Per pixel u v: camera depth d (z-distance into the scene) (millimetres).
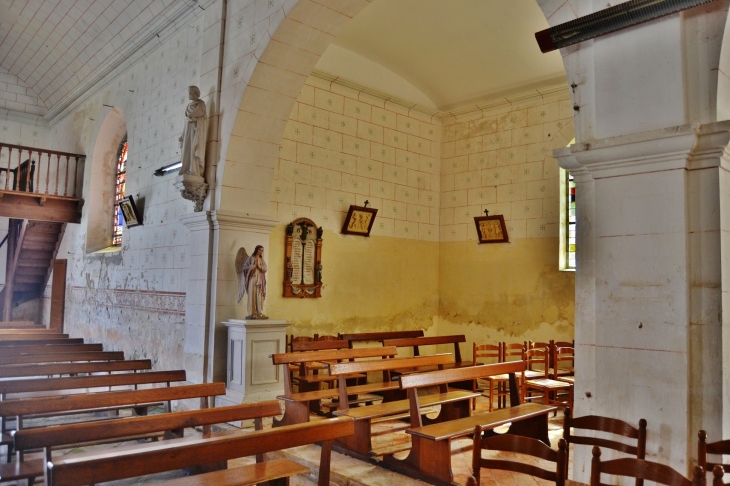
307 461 5141
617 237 3877
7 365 6473
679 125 3578
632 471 2684
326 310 9297
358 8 6664
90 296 11578
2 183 13922
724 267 3561
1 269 15070
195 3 8344
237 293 7320
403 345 8539
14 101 14312
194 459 2926
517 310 9867
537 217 9727
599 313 3934
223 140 7309
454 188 10930
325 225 9344
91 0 10070
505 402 7570
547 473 2844
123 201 9953
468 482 2381
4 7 11641
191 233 7668
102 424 3480
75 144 13227
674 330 3604
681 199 3611
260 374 6871
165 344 8500
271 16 6801
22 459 4277
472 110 10664
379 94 10094
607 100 3914
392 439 5914
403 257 10461
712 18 3559
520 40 8703
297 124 9047
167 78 9297
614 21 3785
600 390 3895
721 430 3445
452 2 8117
